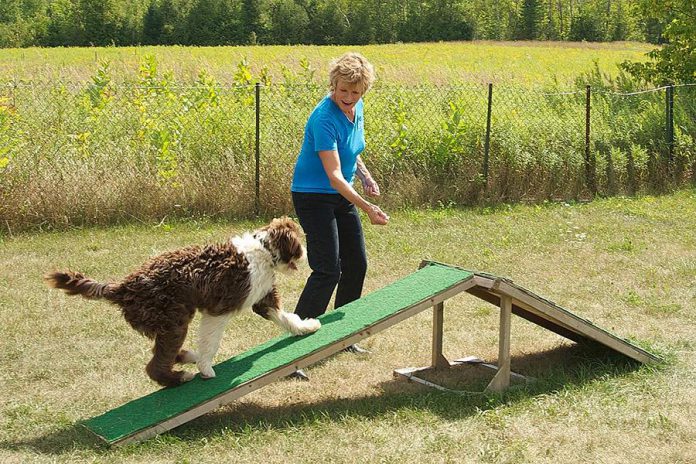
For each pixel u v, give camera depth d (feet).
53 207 31.40
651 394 16.10
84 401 16.21
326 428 14.67
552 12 280.92
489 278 15.98
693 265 26.99
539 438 14.19
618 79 51.62
